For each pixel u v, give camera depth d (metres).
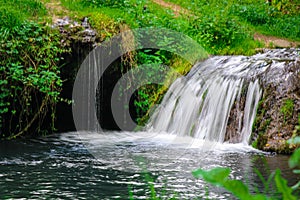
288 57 9.60
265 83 7.59
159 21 11.46
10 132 8.56
